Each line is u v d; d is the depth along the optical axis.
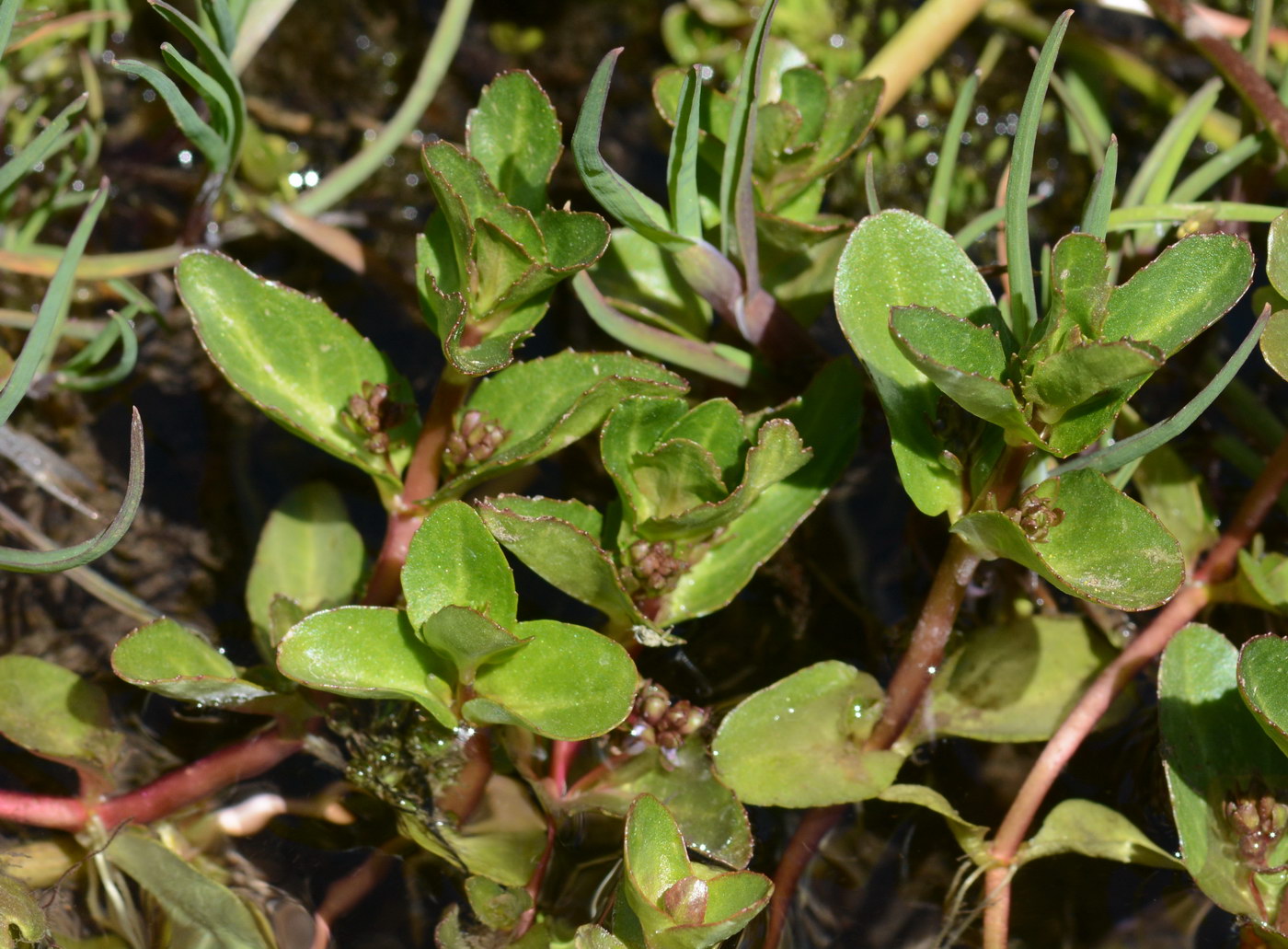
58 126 0.50
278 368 0.49
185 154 0.55
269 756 0.49
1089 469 0.47
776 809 0.49
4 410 0.47
